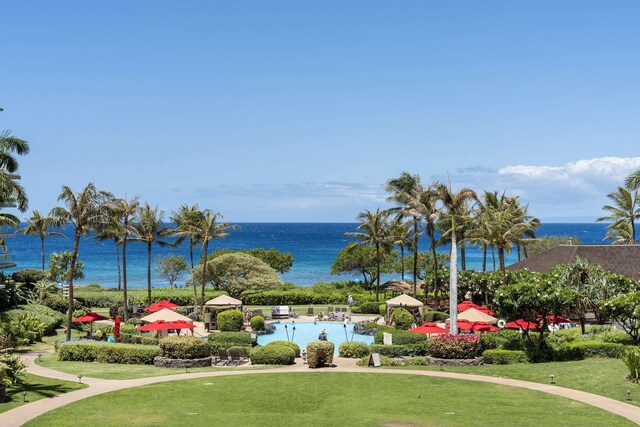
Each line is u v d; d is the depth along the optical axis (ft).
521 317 123.44
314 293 264.93
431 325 135.85
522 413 81.92
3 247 204.44
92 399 88.63
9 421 76.23
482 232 195.62
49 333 175.83
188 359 119.44
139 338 146.00
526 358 118.83
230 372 112.16
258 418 79.51
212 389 96.94
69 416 79.00
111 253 638.12
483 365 118.73
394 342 136.56
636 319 123.75
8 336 139.44
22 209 149.28
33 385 97.71
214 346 139.85
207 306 192.54
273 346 125.90
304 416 80.69
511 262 545.03
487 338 131.44
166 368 117.19
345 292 273.95
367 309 229.45
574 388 97.04
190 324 143.33
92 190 148.77
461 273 198.29
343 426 75.72
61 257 290.76
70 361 124.98
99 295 243.60
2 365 90.53
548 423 76.79
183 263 328.70
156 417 79.46
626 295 124.47
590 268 154.81
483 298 208.03
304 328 192.34
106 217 151.74
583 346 119.96
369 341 166.30
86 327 192.65
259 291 264.93
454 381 103.60
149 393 93.45
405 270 306.76
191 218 221.05
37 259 544.21
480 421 77.92
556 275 124.88
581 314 141.69
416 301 185.78
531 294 117.91
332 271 305.53
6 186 141.69
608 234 297.53
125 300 201.05
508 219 204.64
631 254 200.85
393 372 112.06
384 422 77.56
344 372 112.27
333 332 184.03
